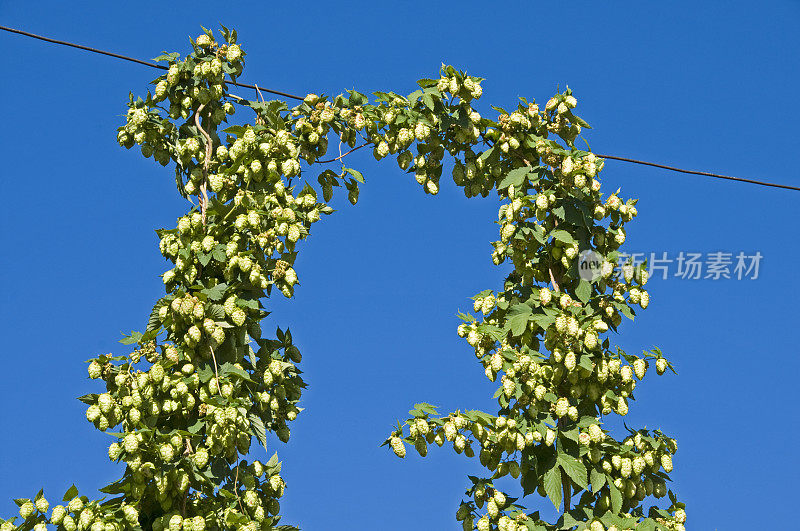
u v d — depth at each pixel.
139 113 5.56
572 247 5.56
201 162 5.70
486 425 5.39
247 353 5.40
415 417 5.39
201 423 5.05
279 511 5.30
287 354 5.70
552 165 5.79
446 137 6.20
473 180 6.18
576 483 5.28
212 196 5.59
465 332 5.73
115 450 4.84
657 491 5.53
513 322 5.47
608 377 5.54
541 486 5.41
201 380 5.15
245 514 5.03
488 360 5.64
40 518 4.80
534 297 5.58
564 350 5.43
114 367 5.16
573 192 5.69
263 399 5.38
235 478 5.13
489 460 5.42
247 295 5.40
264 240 5.49
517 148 6.02
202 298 5.22
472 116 6.09
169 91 5.73
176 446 4.93
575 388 5.44
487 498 5.37
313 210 5.82
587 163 5.68
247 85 5.98
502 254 5.92
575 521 5.23
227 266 5.39
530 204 5.72
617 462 5.34
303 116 6.05
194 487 5.08
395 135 6.18
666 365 5.60
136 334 5.27
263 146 5.73
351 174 6.19
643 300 5.62
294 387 5.64
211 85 5.75
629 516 5.25
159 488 4.87
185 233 5.42
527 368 5.33
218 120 5.82
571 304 5.52
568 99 5.98
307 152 6.07
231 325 5.24
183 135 5.73
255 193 5.66
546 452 5.41
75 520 4.77
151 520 5.05
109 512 4.80
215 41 5.88
